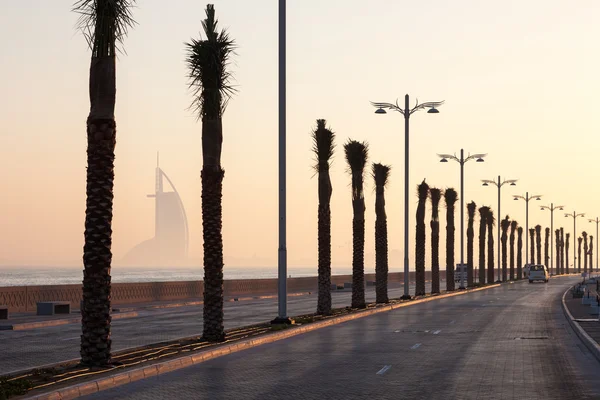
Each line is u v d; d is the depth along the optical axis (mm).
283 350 29438
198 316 51031
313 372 23172
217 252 31938
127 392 19406
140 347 29562
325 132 51219
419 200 85125
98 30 23438
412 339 33938
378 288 65250
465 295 86188
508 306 62312
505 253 162000
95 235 23312
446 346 30875
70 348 31422
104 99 23484
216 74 31828
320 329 39594
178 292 73875
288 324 39750
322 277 49875
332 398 18625
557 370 23641
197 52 31766
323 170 50875
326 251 50062
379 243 65625
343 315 48156
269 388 20078
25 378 20844
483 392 19484
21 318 47594
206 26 31953
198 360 25922
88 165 23516
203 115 32125
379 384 20797
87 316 23203
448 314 52188
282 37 40688
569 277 192000
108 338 23344
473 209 120688
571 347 30516
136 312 53812
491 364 25109
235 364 25125
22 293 54844
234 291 84375
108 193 23469
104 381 20125
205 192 32062
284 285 40250
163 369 23391
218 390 19750
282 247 40250
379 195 66688
